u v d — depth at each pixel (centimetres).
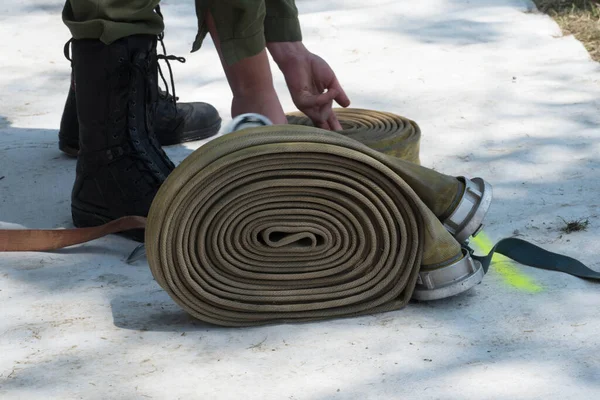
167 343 171
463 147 299
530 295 187
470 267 185
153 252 171
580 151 290
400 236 181
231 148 169
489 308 182
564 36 428
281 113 255
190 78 398
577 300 183
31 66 415
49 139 323
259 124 195
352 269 184
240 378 156
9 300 193
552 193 255
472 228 191
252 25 243
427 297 184
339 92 269
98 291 198
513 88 361
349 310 183
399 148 246
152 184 235
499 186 263
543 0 481
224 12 243
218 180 170
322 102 260
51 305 190
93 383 155
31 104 366
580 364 156
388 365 159
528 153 290
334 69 398
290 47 269
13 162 297
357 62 406
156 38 238
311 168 174
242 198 173
